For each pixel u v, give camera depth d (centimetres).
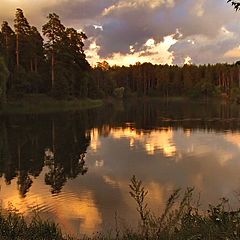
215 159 2336
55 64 7125
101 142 3114
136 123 4662
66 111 6309
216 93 12238
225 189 1652
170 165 2178
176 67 15988
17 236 737
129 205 1419
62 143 3048
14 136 3406
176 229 667
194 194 1571
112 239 918
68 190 1659
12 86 6388
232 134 3484
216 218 675
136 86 14800
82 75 7856
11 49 7119
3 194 1612
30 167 2167
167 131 3825
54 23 7075
